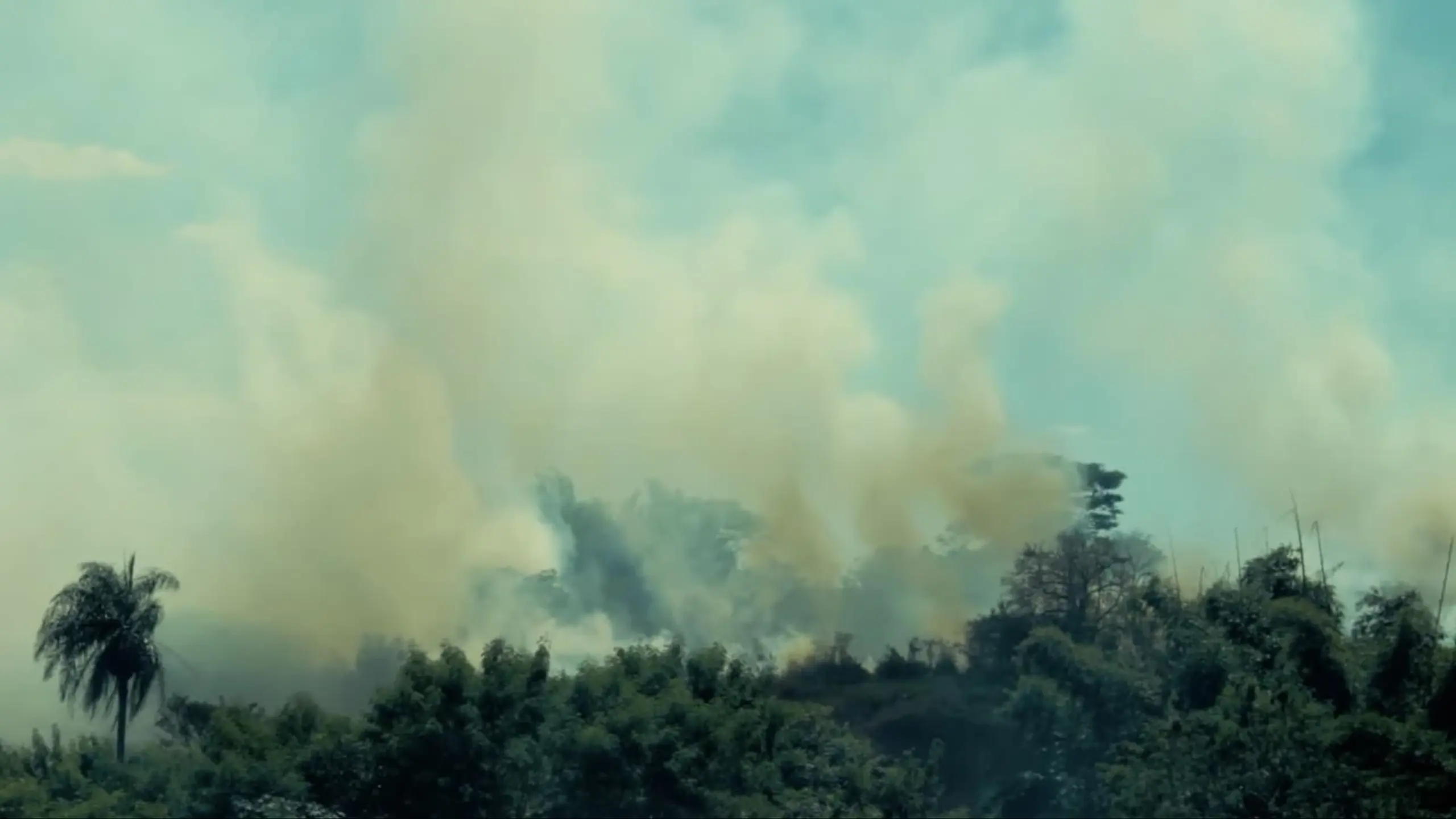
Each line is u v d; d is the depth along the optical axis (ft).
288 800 241.96
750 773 251.80
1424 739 243.60
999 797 276.21
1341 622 314.14
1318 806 237.25
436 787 237.04
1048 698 277.64
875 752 301.22
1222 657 273.95
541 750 245.45
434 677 245.24
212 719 272.72
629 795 241.35
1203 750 246.68
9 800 258.37
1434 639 277.03
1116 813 246.88
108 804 250.57
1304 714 250.78
